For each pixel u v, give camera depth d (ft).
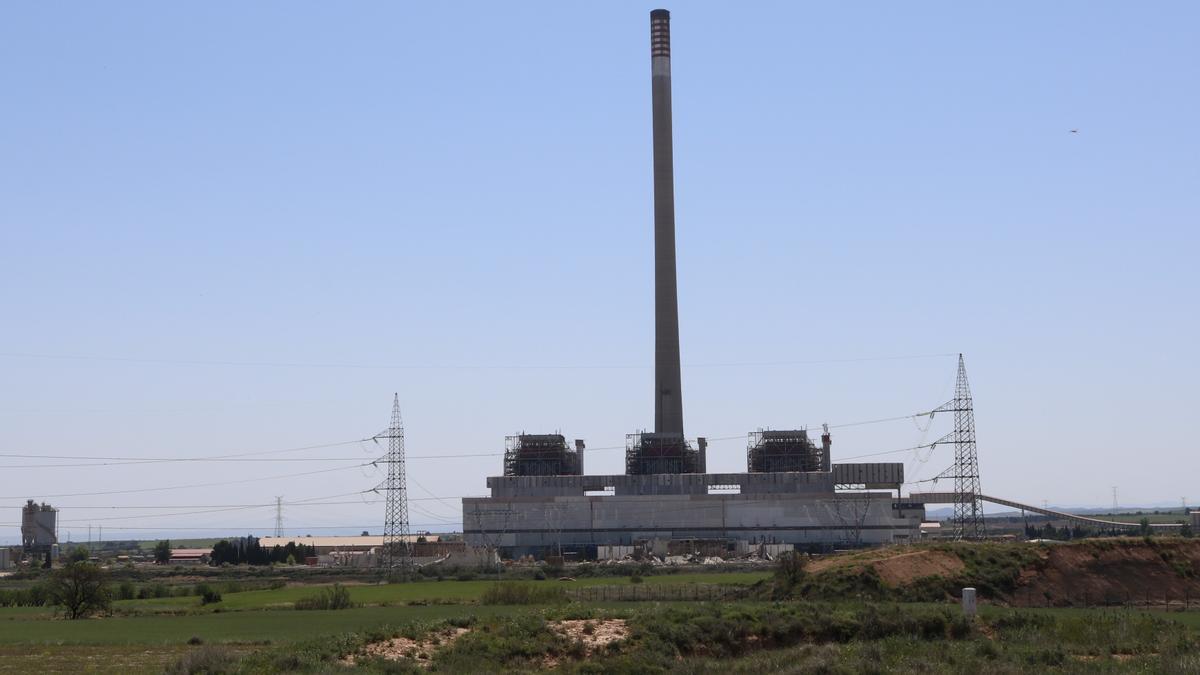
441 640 250.16
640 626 251.60
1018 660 224.12
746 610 271.08
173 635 334.03
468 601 442.91
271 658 228.63
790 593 389.80
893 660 223.51
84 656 286.05
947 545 418.72
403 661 227.81
